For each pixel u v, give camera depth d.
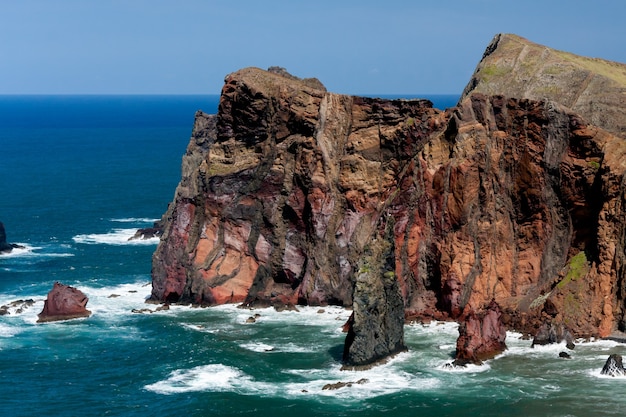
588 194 126.00
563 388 99.75
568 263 125.38
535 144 130.00
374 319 109.25
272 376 107.00
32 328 128.62
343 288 138.50
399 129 142.00
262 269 143.25
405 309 130.62
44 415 96.81
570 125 128.50
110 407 98.81
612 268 119.12
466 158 131.00
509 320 122.94
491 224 130.38
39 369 111.38
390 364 108.75
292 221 143.38
